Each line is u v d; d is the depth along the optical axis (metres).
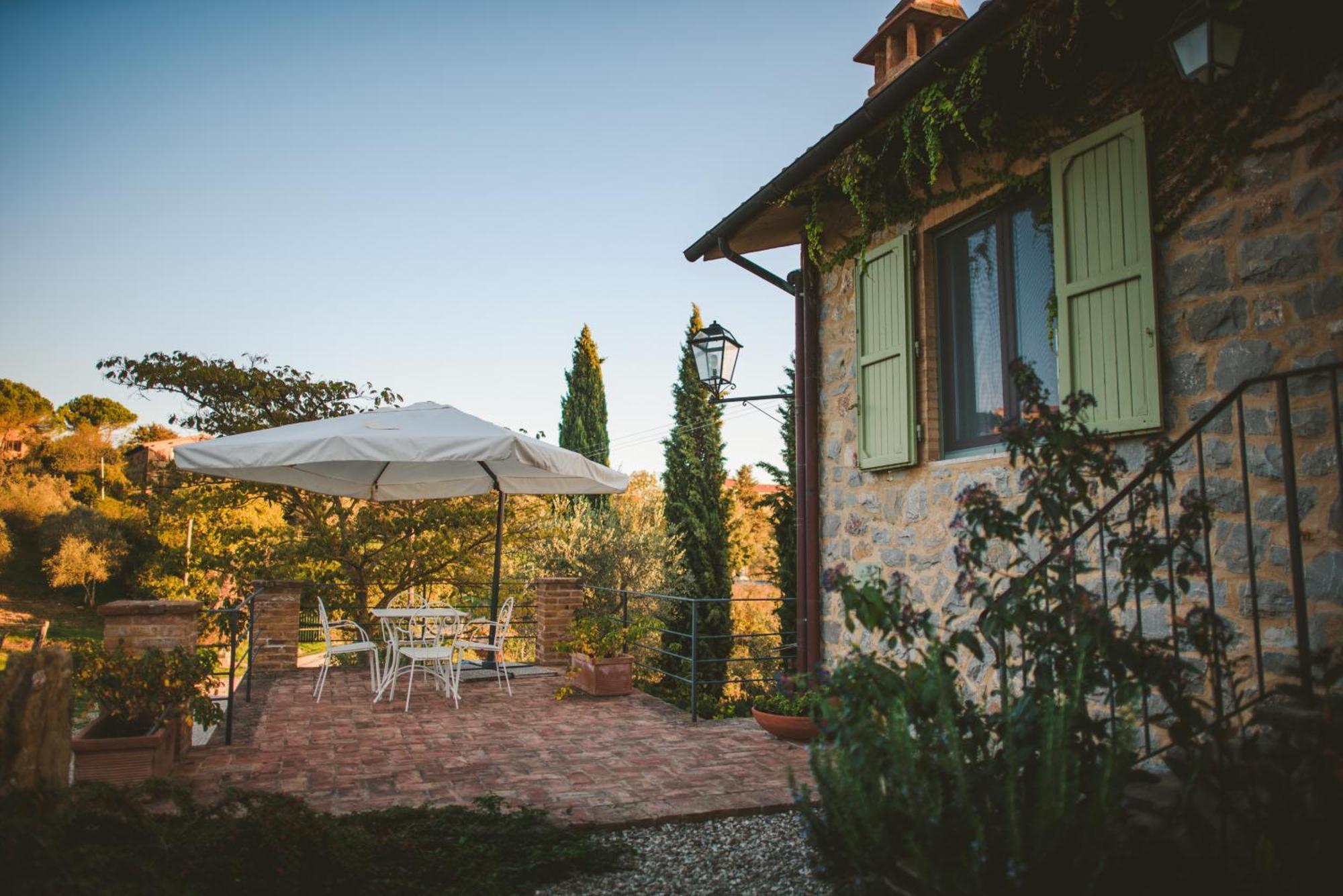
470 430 6.82
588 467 7.34
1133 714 2.20
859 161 4.80
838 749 2.53
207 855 2.74
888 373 5.32
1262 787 2.26
